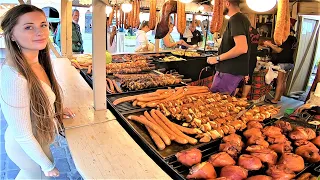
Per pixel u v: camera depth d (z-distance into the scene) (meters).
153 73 3.41
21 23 1.42
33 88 1.46
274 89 5.79
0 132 3.62
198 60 4.56
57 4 5.68
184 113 1.80
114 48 6.57
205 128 1.64
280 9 1.38
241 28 2.66
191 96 2.27
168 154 1.40
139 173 1.18
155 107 2.01
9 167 2.88
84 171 1.18
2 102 1.43
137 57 4.27
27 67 1.45
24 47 1.48
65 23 4.10
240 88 4.51
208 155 1.43
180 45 6.52
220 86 2.95
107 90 2.44
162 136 1.52
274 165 1.21
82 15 8.00
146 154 1.37
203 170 1.16
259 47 5.70
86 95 2.26
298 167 1.22
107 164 1.24
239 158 1.24
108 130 1.60
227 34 2.87
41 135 1.59
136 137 1.61
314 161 1.34
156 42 5.24
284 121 1.70
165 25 2.94
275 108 2.09
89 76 2.92
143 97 2.10
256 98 5.00
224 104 2.09
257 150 1.31
